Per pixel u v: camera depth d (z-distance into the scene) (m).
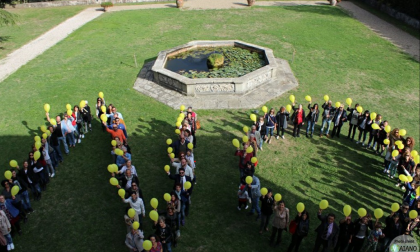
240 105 14.59
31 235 8.67
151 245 6.55
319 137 12.75
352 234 7.51
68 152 11.77
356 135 13.00
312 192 9.98
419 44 21.80
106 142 12.41
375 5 30.64
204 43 19.73
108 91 16.03
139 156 11.58
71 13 30.69
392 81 17.00
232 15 28.50
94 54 20.59
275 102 14.87
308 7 30.73
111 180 8.43
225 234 8.61
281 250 8.18
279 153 11.79
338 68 18.34
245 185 8.77
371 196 9.89
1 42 23.30
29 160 9.65
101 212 9.36
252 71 16.23
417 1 25.14
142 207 8.37
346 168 11.05
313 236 8.57
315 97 15.41
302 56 19.89
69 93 15.90
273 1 33.56
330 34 23.53
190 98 15.12
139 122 13.53
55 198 9.86
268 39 22.70
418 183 8.83
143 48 21.39
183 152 9.83
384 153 11.88
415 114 14.26
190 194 9.07
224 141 12.37
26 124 13.56
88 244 8.41
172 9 30.72
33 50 21.58
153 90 15.97
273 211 8.66
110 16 28.73
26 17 29.86
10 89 16.44
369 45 21.58
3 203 8.17
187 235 8.57
